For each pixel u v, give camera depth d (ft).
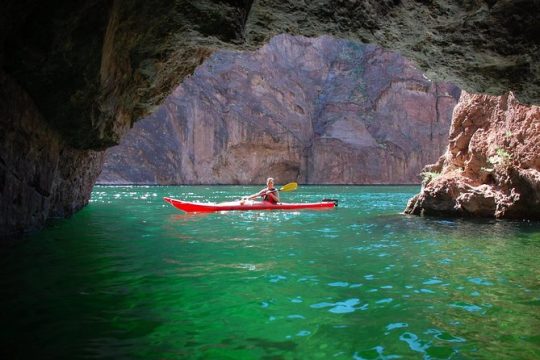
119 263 16.57
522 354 8.87
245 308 11.52
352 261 17.29
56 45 15.39
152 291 12.94
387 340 9.53
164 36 20.47
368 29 18.34
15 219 18.84
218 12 18.67
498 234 24.25
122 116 24.50
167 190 74.64
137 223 29.19
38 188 20.58
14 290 12.69
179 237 23.31
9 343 9.07
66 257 17.31
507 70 18.17
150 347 9.07
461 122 35.27
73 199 32.89
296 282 14.11
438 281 14.26
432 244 21.17
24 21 14.80
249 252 19.12
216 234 24.49
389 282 14.17
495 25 15.87
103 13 15.51
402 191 79.36
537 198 28.91
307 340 9.52
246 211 38.40
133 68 21.58
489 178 32.22
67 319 10.52
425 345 9.27
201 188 84.33
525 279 14.55
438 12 15.69
